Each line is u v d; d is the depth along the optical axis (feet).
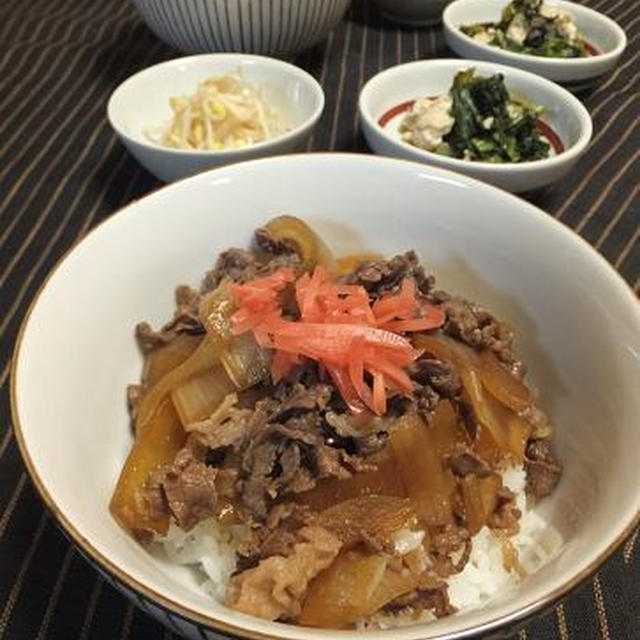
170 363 0.74
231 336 0.70
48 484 0.55
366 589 0.60
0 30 1.52
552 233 0.76
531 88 1.24
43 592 0.68
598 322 0.70
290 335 0.66
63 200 1.11
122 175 1.16
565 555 0.58
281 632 0.48
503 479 0.71
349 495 0.65
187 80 1.22
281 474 0.64
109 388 0.72
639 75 1.44
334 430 0.65
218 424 0.67
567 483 0.71
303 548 0.61
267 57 1.29
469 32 1.46
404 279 0.75
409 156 1.06
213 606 0.51
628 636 0.66
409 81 1.27
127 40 1.50
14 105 1.31
